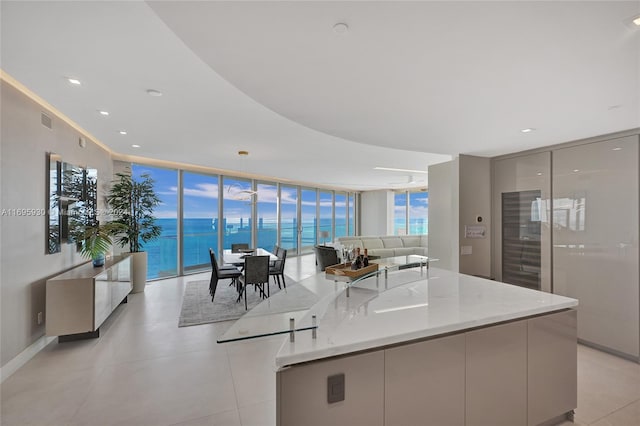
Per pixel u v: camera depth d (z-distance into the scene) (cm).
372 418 152
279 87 212
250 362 309
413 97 228
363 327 168
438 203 482
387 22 139
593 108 247
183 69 251
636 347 310
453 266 441
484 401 185
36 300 329
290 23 140
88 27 193
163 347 345
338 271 226
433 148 398
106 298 395
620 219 318
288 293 205
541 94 220
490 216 455
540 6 126
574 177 355
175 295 567
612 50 160
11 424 217
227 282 681
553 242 377
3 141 279
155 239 686
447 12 131
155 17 183
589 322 345
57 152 377
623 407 238
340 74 192
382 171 827
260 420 221
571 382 218
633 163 308
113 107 340
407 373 161
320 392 142
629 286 313
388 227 1284
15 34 200
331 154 601
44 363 306
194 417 224
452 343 175
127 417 224
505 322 196
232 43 158
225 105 334
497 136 335
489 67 181
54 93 300
